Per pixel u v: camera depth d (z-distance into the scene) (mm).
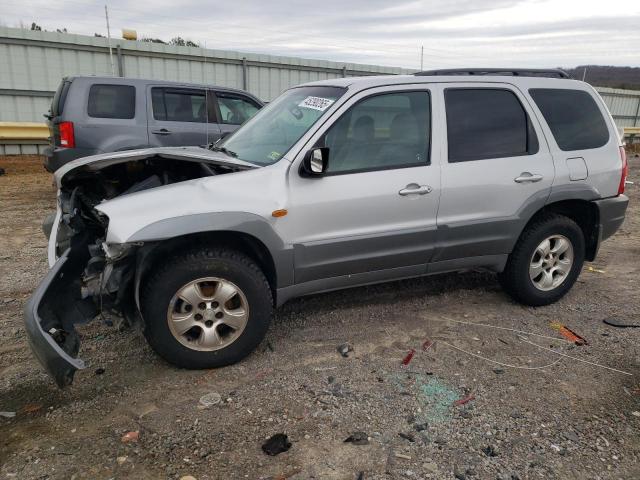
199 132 8609
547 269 4641
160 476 2520
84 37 14883
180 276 3311
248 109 9188
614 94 28250
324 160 3508
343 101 3799
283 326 4199
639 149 24828
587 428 2943
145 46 15773
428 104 4078
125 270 3191
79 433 2850
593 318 4480
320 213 3654
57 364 2832
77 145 7949
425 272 4238
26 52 14250
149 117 8281
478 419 3000
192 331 3482
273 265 3598
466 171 4109
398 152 3945
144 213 3207
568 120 4617
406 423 2949
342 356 3723
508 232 4340
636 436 2887
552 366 3633
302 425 2918
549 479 2545
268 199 3486
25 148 14055
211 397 3188
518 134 4375
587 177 4566
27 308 2889
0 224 7398
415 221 3988
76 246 3549
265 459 2643
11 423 2938
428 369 3557
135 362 3617
